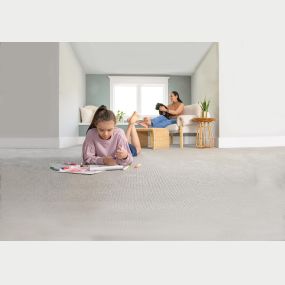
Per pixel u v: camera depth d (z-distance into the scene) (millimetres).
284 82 4973
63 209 1033
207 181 1565
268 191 1325
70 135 5809
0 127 4742
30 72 4727
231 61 4887
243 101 4910
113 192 1294
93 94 8109
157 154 3332
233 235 802
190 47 5742
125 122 8094
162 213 986
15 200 1157
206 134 5305
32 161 2562
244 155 3125
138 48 5867
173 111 5238
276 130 5012
